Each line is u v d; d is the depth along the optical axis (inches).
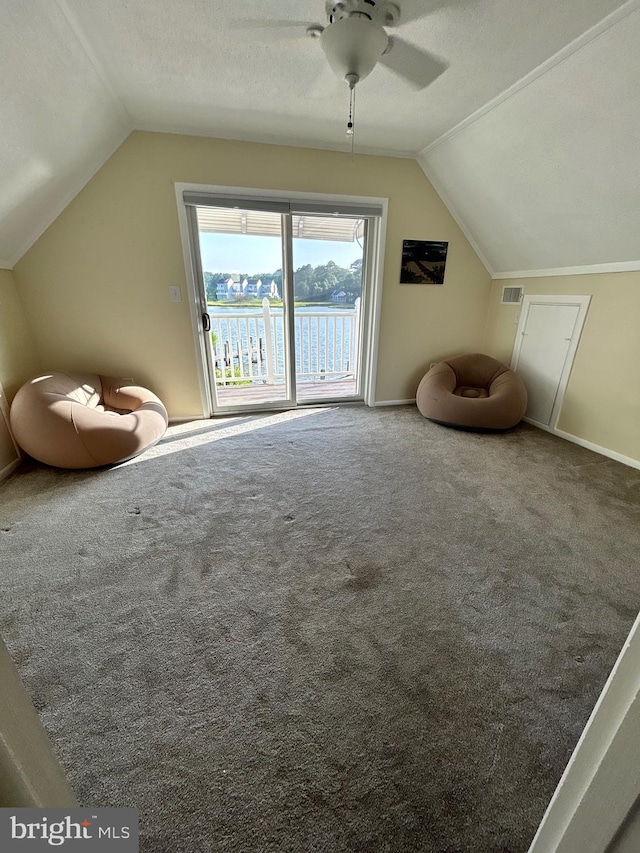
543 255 117.6
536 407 128.9
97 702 42.1
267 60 72.7
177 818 32.8
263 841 31.5
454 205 128.9
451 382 133.3
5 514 77.2
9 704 16.0
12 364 99.0
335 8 59.4
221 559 64.6
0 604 55.0
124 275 111.0
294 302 131.9
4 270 98.4
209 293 128.3
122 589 57.9
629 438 99.7
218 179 108.2
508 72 74.7
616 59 62.7
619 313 99.5
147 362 121.2
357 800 34.1
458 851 31.0
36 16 56.5
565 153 84.4
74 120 80.4
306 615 53.6
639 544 68.8
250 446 110.7
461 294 143.1
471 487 88.5
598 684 44.5
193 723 40.1
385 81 78.9
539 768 36.5
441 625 52.1
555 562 64.3
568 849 20.2
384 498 83.8
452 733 39.4
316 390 171.3
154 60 72.7
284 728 39.7
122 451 95.5
